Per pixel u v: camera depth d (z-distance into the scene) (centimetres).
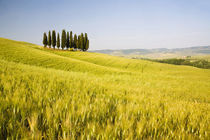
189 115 225
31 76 520
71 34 9062
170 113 217
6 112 153
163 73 5494
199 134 158
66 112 171
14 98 183
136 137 130
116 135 133
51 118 148
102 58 7194
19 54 3394
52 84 387
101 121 169
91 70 3444
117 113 196
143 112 212
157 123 166
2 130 128
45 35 8388
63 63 3578
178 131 153
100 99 265
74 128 135
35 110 166
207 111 294
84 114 164
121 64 6412
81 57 7044
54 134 130
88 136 123
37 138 110
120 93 402
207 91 1595
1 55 2947
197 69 7269
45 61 3372
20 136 119
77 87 397
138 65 6556
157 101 338
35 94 230
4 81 332
